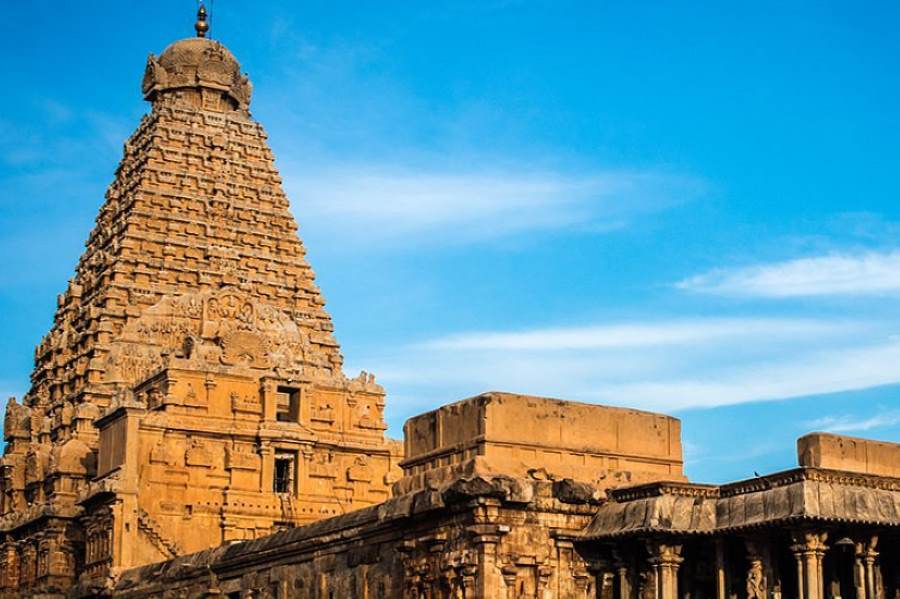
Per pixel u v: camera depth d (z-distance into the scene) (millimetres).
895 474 62500
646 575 61562
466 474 62938
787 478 57812
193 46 129875
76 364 116500
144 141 126250
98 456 106188
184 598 83500
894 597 60875
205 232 122500
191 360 106750
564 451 65000
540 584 61281
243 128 129125
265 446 106938
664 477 67250
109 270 118250
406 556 64250
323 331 123938
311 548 72250
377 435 113312
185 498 103312
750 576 57844
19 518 112188
